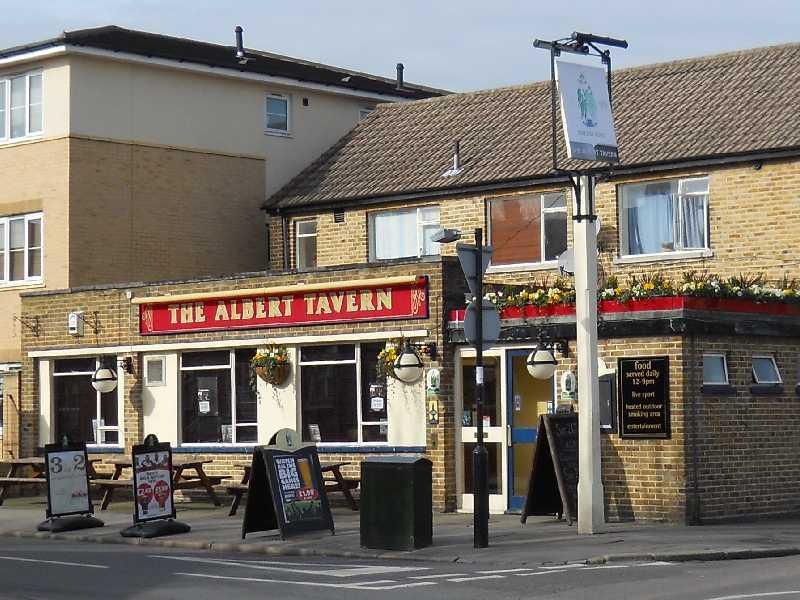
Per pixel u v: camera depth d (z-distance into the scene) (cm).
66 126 3209
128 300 2858
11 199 3300
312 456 2072
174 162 3400
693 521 2081
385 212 3183
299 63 3744
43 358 3019
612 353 2161
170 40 3447
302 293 2578
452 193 3041
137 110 3338
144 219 3331
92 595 1445
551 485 2156
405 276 2427
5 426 3072
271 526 2061
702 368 2125
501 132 3234
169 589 1485
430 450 2392
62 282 3188
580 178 2017
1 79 3347
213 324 2714
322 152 3738
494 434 2339
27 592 1478
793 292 2272
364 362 2517
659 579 1488
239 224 3528
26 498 2934
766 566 1603
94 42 3219
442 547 1869
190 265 3416
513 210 2981
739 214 2694
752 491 2177
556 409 2231
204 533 2139
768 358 2242
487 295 2366
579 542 1862
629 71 3253
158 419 2812
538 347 2198
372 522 1888
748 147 2664
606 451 2156
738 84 2980
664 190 2808
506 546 1858
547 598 1356
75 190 3206
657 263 2788
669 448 2092
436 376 2381
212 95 3497
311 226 3319
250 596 1411
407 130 3484
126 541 2119
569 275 2773
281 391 2616
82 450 2316
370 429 2498
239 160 3541
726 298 2159
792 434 2255
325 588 1473
